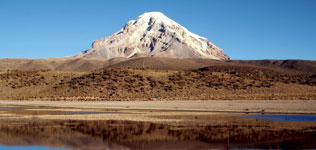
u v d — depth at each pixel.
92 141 28.77
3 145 26.97
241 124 38.44
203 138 29.97
